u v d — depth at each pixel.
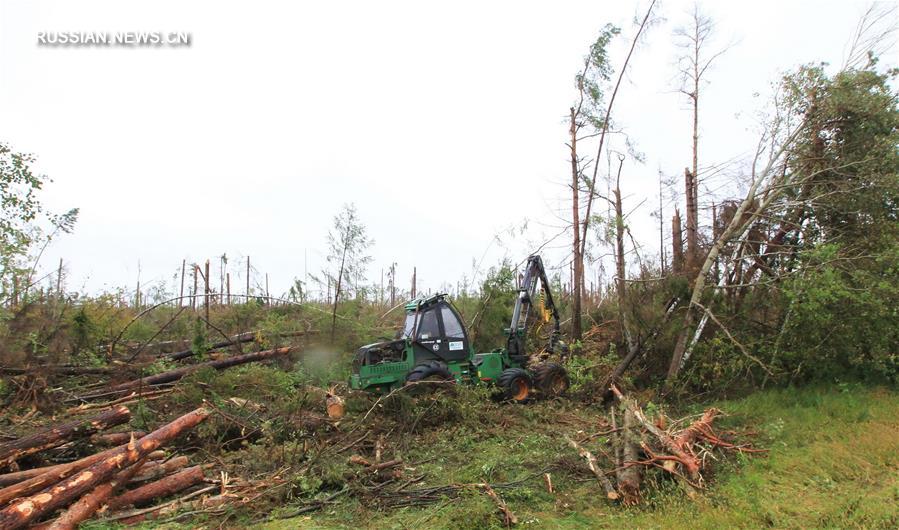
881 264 10.20
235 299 17.53
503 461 7.41
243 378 11.15
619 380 11.52
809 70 11.41
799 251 10.89
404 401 8.86
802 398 10.20
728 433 8.12
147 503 6.30
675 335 11.71
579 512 6.06
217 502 6.23
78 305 13.65
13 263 11.65
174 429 6.50
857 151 11.09
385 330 15.09
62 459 7.23
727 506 5.83
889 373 10.62
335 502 6.29
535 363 12.50
